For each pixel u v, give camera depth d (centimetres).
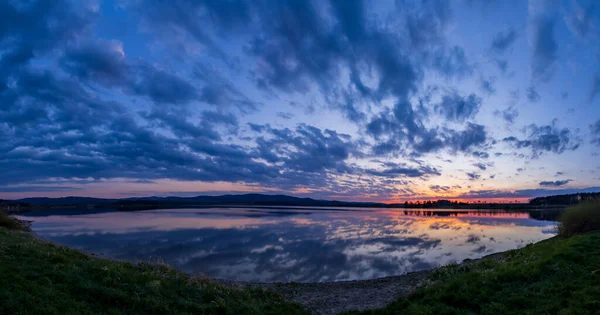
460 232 4491
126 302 881
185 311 931
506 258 1487
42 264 1001
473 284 1058
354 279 2005
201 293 1098
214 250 2962
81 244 3111
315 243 3491
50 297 784
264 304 1141
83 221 6222
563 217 2098
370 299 1316
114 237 3725
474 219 7819
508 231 4512
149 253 2727
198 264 2359
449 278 1240
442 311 936
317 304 1282
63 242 3209
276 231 4706
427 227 5434
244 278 2008
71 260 1123
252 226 5506
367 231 4766
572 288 929
